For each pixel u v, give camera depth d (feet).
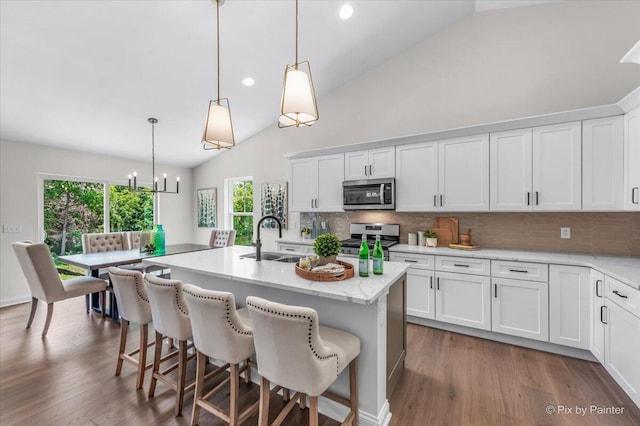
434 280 9.97
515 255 8.98
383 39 11.40
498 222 10.57
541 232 9.89
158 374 6.54
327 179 13.15
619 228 8.84
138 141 14.97
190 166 19.90
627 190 7.59
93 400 6.48
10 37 7.88
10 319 11.09
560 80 9.62
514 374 7.36
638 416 5.87
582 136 8.31
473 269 9.31
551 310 8.21
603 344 7.02
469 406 6.20
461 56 11.20
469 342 9.11
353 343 5.31
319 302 6.17
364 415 5.61
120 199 16.63
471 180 10.00
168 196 18.86
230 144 7.41
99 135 13.67
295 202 14.16
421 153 10.91
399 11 10.09
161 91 11.37
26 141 13.06
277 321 4.29
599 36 9.11
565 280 8.02
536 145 8.96
